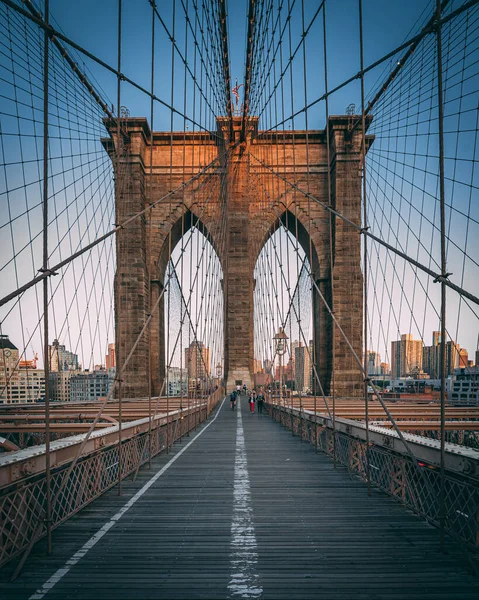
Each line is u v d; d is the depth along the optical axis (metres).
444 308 5.07
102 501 7.01
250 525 5.77
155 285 47.28
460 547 4.95
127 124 45.72
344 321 44.12
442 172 5.08
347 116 45.69
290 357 23.77
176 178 48.94
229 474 9.24
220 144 49.59
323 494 7.46
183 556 4.75
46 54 5.21
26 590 3.99
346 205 45.44
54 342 39.47
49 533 4.81
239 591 3.97
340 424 10.27
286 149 49.34
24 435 17.30
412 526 5.72
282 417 20.84
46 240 5.15
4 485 4.51
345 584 4.10
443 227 5.08
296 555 4.77
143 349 43.66
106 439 7.75
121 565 4.51
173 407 24.02
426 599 3.84
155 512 6.37
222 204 48.25
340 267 45.06
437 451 5.58
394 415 19.75
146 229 47.12
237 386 46.34
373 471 8.24
